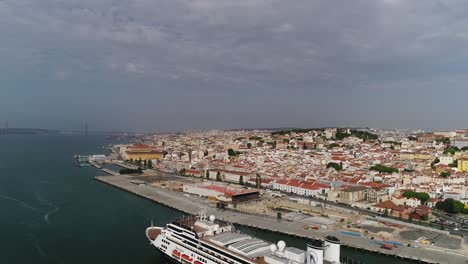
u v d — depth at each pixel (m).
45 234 179.38
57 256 150.75
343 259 149.62
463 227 194.38
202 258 125.94
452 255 149.88
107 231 186.38
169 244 142.38
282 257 110.62
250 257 113.81
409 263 145.75
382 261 147.88
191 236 132.88
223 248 121.69
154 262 146.12
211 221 141.50
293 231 183.88
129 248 161.62
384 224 197.50
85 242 168.50
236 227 195.12
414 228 190.00
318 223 198.88
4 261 144.38
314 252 101.56
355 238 172.25
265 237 179.50
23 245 163.00
